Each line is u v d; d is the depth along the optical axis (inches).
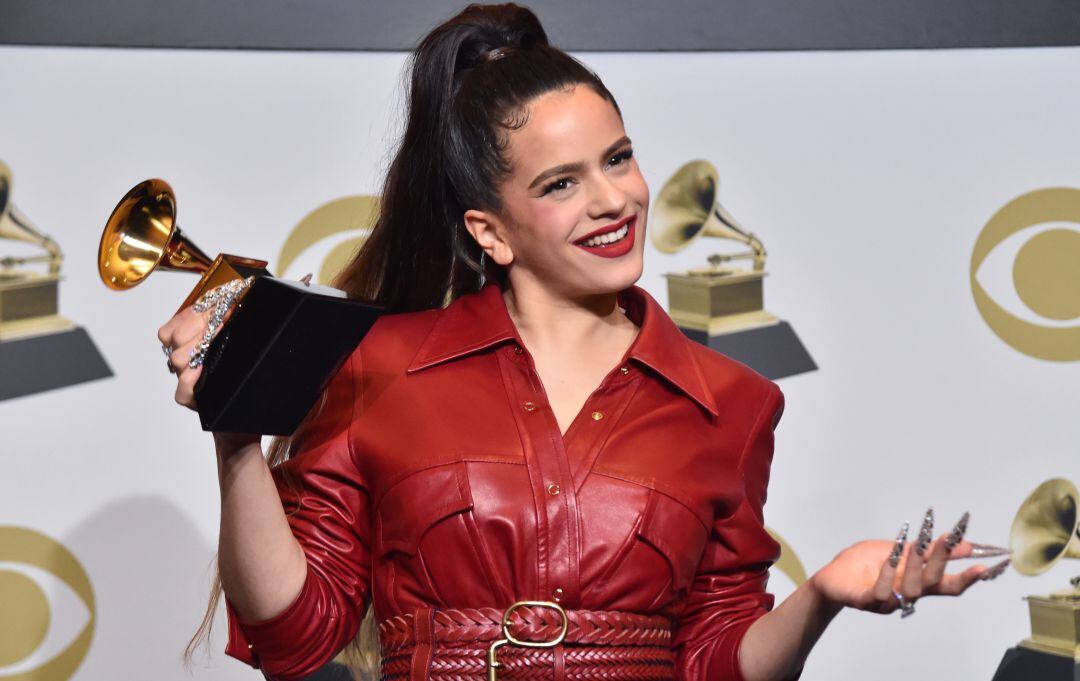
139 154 141.6
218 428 83.2
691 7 145.9
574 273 98.3
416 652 94.3
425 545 94.8
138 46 141.1
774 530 146.3
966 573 80.0
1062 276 148.6
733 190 147.0
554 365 102.3
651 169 146.4
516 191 99.3
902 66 148.0
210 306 84.7
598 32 144.9
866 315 147.4
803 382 147.0
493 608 93.6
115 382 141.2
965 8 148.0
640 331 103.3
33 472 139.5
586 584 93.5
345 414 101.7
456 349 101.7
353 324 84.4
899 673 147.8
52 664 139.6
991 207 148.5
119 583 140.9
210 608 114.3
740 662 98.8
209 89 142.6
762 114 147.3
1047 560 147.8
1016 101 148.9
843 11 147.0
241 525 90.7
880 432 147.0
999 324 148.3
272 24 142.4
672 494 96.5
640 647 95.0
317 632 96.7
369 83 144.6
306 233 143.6
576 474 95.7
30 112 140.1
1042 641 147.3
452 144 104.0
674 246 146.6
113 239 87.0
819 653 147.9
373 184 144.1
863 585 86.9
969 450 147.6
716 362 106.4
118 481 140.9
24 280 139.6
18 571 139.4
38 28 139.5
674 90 146.9
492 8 109.7
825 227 147.6
